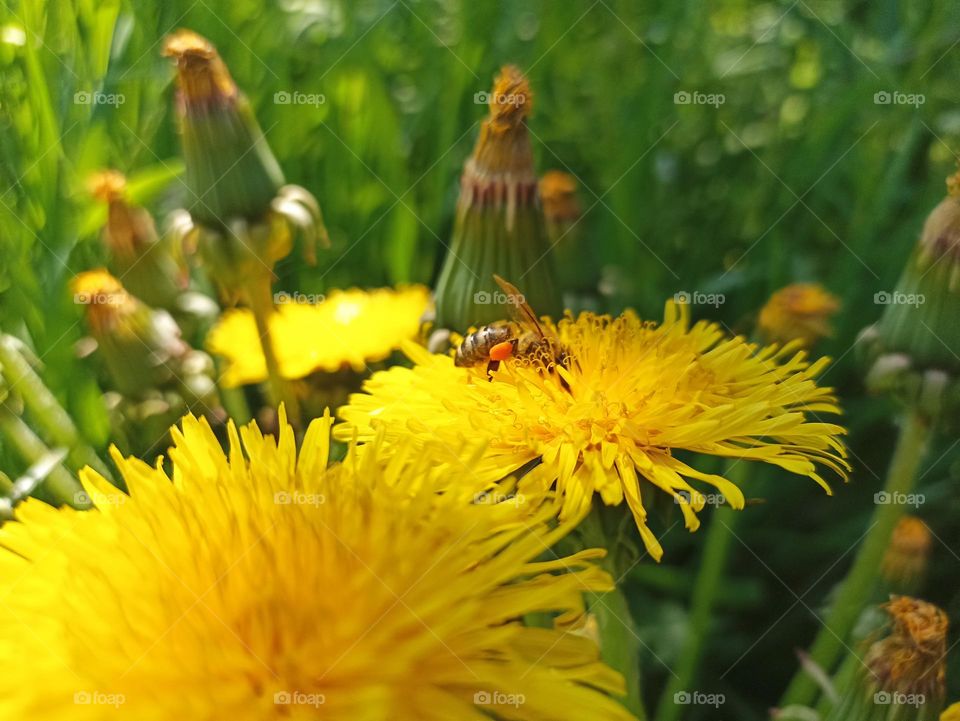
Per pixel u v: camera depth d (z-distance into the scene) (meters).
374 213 0.16
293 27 0.17
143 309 0.12
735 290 0.17
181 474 0.08
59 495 0.11
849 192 0.18
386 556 0.07
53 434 0.12
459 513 0.08
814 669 0.10
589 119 0.19
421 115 0.18
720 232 0.18
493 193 0.11
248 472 0.08
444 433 0.09
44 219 0.13
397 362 0.14
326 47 0.17
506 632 0.07
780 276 0.17
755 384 0.10
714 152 0.19
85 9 0.13
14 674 0.07
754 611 0.14
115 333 0.12
